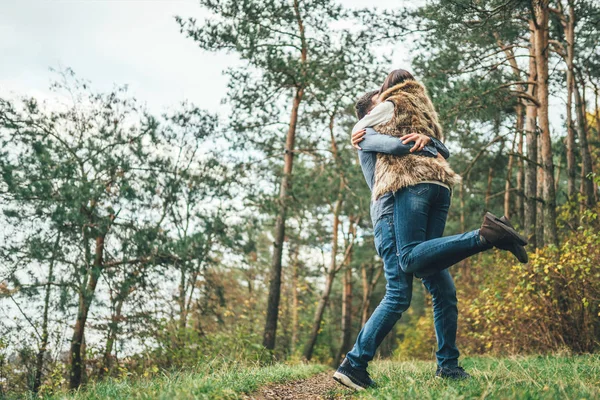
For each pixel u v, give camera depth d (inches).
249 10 558.6
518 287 347.9
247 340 463.5
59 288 421.1
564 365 170.9
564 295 339.6
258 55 561.9
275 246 650.8
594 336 330.0
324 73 572.4
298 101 656.4
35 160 441.1
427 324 649.0
